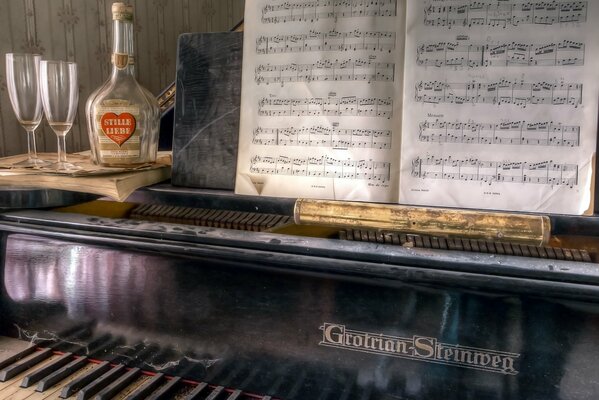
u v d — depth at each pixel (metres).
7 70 1.06
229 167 0.92
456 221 0.73
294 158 0.86
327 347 0.72
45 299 0.86
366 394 0.71
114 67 1.02
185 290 0.78
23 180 0.92
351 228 0.78
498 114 0.77
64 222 0.83
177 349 0.79
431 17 0.79
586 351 0.63
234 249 0.74
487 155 0.77
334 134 0.84
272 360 0.75
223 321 0.77
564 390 0.64
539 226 0.71
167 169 1.02
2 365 0.80
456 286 0.66
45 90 1.02
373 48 0.82
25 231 0.85
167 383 0.77
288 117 0.86
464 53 0.78
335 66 0.84
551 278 0.63
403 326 0.69
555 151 0.75
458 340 0.67
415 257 0.67
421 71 0.79
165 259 0.79
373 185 0.82
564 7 0.74
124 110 0.98
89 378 0.78
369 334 0.70
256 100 0.88
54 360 0.83
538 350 0.65
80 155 1.26
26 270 0.87
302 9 0.86
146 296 0.80
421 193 0.80
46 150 1.75
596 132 0.74
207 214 0.98
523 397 0.65
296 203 0.80
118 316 0.82
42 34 1.73
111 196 0.88
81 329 0.85
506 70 0.76
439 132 0.79
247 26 0.89
